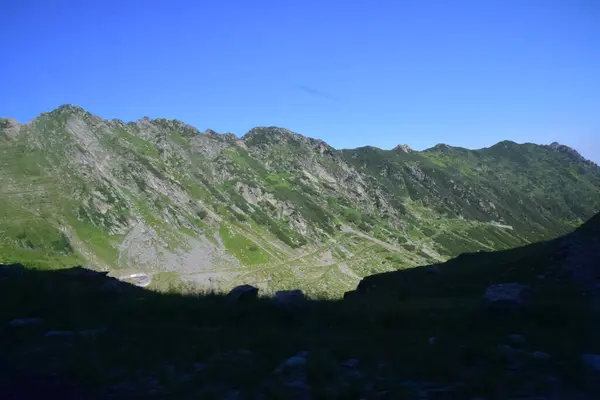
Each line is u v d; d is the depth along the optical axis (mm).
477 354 9398
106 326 12320
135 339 10961
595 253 20531
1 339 10773
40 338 10992
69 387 8117
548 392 7633
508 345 10062
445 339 10625
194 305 14500
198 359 9836
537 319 12383
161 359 9617
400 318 12625
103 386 8211
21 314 13172
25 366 9023
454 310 13711
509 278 22203
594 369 8281
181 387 8141
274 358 9766
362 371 8844
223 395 7840
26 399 7582
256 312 13820
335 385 8133
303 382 8312
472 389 7785
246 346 10680
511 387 7820
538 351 9586
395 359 9406
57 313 13219
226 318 13570
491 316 12750
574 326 11484
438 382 8234
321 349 10102
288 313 13648
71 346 10250
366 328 12281
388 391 7816
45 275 19156
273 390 7867
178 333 11602
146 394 7875
